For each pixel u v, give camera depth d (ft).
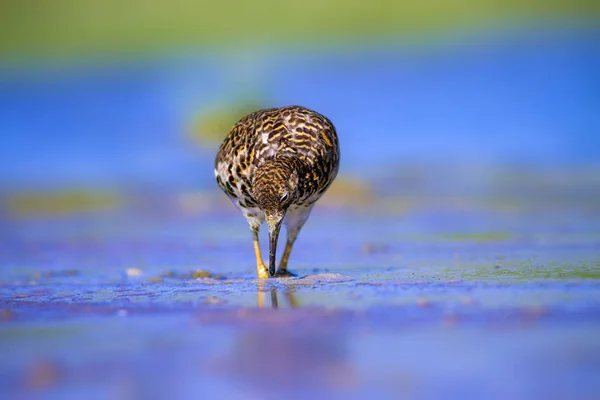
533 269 37.86
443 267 40.16
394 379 21.01
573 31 134.62
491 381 20.66
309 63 128.06
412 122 100.58
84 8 160.25
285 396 19.99
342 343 24.20
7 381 21.45
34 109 112.37
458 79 116.98
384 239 55.62
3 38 150.92
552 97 107.14
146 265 47.34
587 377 20.75
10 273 45.11
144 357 23.34
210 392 20.39
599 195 73.56
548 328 25.20
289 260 47.24
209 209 74.64
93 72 130.72
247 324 26.84
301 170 38.52
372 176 82.74
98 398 20.15
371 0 156.87
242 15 157.69
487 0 155.84
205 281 38.27
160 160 91.30
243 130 40.14
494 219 63.72
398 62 126.41
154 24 156.97
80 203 77.77
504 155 89.40
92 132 102.17
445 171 85.51
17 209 76.18
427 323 26.22
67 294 35.40
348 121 101.30
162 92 116.88
